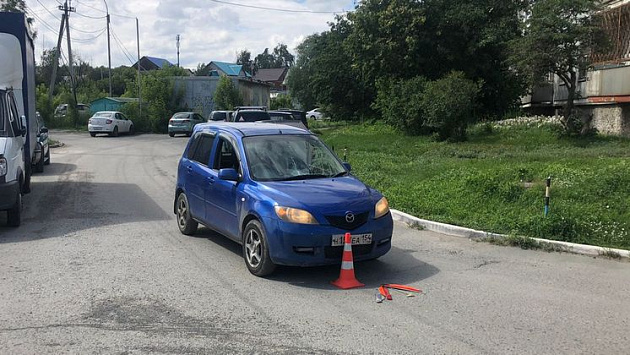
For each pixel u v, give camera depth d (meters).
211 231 9.10
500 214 9.74
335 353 4.45
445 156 18.52
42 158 16.77
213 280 6.41
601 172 11.76
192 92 45.09
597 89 20.56
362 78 36.97
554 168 13.30
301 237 6.19
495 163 15.66
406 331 4.93
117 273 6.62
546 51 18.86
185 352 4.44
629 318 5.28
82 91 58.06
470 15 28.33
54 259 7.21
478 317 5.30
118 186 14.16
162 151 25.09
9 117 9.62
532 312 5.44
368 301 5.76
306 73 59.12
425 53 30.02
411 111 25.86
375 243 6.55
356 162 17.56
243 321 5.14
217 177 7.73
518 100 29.56
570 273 6.85
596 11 18.94
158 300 5.69
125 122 37.75
